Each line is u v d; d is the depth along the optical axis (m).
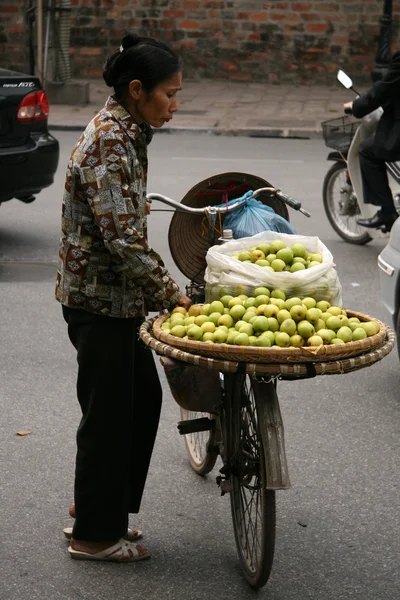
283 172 15.16
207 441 5.42
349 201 11.03
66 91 21.97
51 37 22.38
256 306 4.13
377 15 24.92
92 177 4.07
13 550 4.71
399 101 9.55
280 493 5.38
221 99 23.16
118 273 4.29
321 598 4.34
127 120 4.12
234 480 4.64
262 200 5.09
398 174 9.98
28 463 5.70
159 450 5.94
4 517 5.04
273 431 4.12
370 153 10.03
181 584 4.45
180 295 4.31
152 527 4.99
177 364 4.57
